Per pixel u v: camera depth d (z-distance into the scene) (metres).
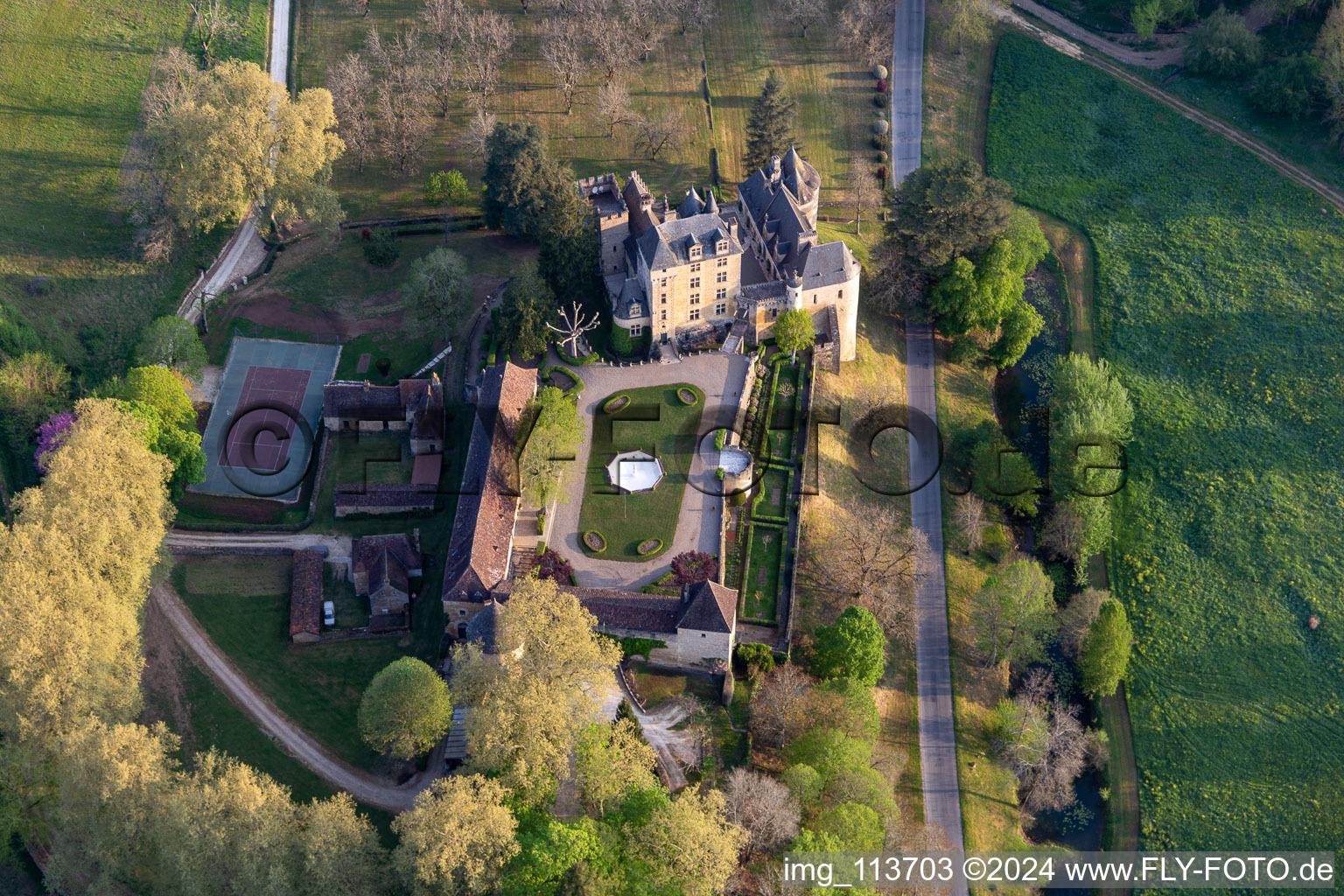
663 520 147.12
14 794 109.69
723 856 105.25
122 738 104.44
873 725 130.00
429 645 132.88
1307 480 179.25
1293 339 196.62
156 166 178.62
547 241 165.12
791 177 183.62
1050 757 143.00
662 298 161.75
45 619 111.50
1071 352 197.00
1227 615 164.00
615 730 118.50
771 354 169.38
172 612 133.50
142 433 133.50
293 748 123.31
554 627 116.94
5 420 144.88
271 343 168.00
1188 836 142.88
